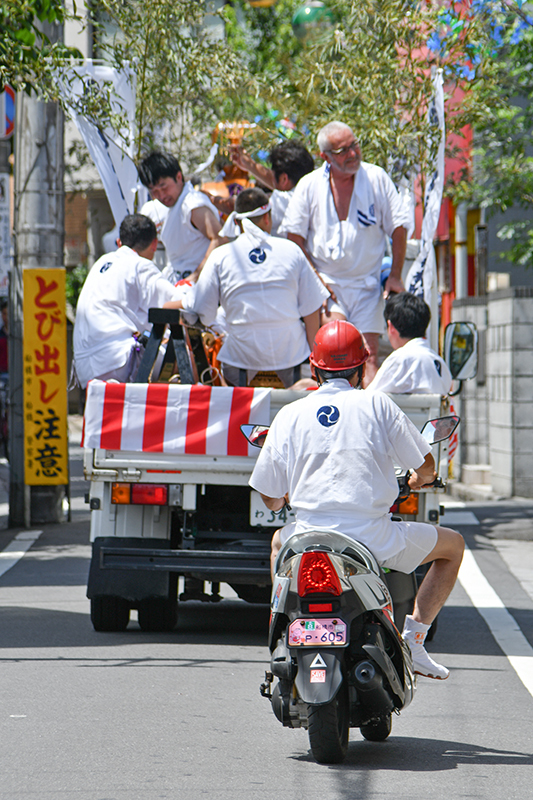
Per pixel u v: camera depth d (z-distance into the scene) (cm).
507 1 4341
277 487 1767
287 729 1912
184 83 4525
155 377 2728
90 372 2783
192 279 3088
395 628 1698
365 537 1703
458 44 4250
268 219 2789
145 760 1708
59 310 4759
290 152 3262
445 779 1642
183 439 2517
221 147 4569
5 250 5753
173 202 3181
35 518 4919
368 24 4278
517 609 3095
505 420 5656
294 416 1747
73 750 1752
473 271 8138
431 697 2181
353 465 1708
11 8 3700
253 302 2698
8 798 1514
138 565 2559
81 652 2491
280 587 1658
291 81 4891
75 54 3881
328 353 1767
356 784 1608
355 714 1720
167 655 2484
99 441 2533
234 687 2200
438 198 3334
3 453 7125
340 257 3053
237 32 8919
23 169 4969
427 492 2556
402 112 4200
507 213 7406
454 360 3077
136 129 4209
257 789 1576
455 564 1853
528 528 4600
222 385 2755
